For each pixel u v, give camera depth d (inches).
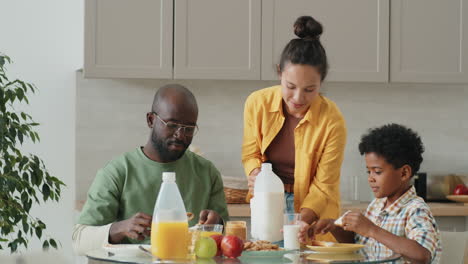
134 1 150.9
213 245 74.1
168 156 89.8
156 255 73.2
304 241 82.2
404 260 78.0
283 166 108.6
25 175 135.2
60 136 160.6
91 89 161.9
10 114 138.2
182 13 152.1
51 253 57.3
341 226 85.7
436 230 85.9
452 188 166.2
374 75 157.5
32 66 159.2
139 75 151.3
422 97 172.6
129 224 80.0
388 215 90.4
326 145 104.9
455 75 159.9
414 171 91.7
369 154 91.2
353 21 156.6
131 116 163.6
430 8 159.2
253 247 77.1
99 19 150.0
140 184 89.7
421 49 159.0
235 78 153.6
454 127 173.8
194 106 88.8
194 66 152.8
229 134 166.7
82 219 87.3
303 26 101.3
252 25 153.9
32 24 159.0
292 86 98.9
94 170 162.1
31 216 150.9
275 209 88.8
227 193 149.3
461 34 159.9
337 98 169.6
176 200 73.8
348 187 170.1
